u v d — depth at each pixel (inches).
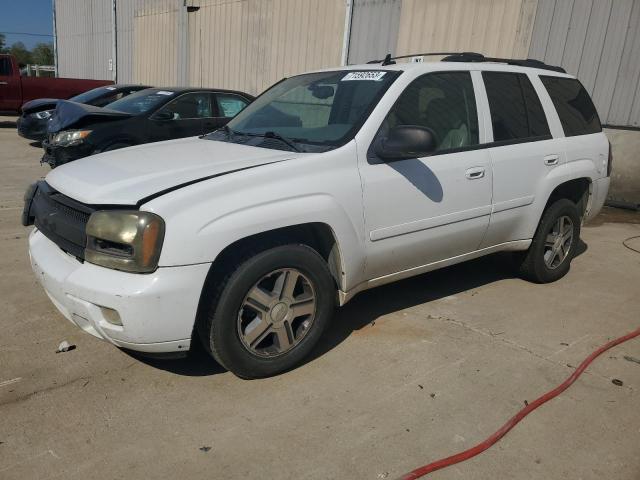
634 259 232.4
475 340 150.6
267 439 107.6
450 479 98.9
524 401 122.9
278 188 120.2
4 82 600.7
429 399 122.3
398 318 162.7
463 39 385.7
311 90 161.8
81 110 315.3
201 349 141.5
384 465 101.6
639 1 312.7
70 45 947.3
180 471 98.4
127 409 115.6
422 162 145.3
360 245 134.7
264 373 126.6
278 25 519.2
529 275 194.1
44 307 160.9
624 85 327.6
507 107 172.4
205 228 110.3
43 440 105.1
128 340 110.8
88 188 118.6
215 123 348.5
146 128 321.4
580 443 109.5
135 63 768.9
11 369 129.2
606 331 159.6
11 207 274.1
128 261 108.4
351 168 132.5
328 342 146.8
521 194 172.4
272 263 120.7
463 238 159.8
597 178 200.7
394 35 423.2
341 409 117.8
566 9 340.2
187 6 639.1
